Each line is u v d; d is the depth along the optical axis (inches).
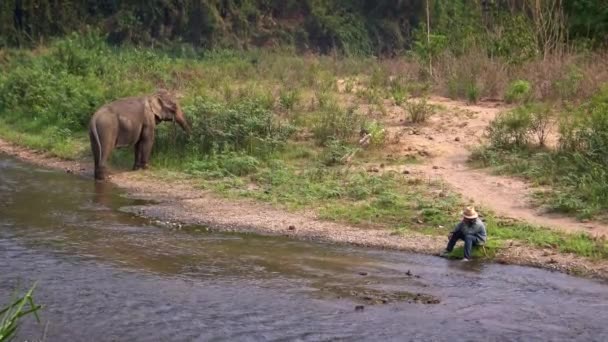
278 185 581.0
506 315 339.0
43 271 384.2
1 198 547.5
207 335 313.0
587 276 393.7
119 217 498.6
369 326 324.2
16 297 346.0
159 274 385.7
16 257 405.4
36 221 482.9
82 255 412.5
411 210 507.2
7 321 253.1
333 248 440.5
